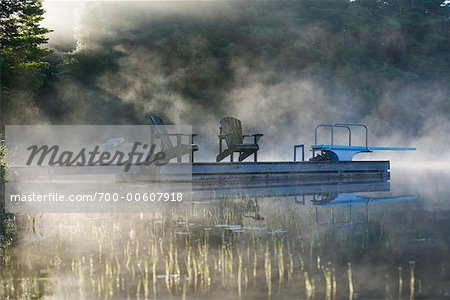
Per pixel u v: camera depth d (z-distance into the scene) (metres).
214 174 10.69
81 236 4.48
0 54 19.27
